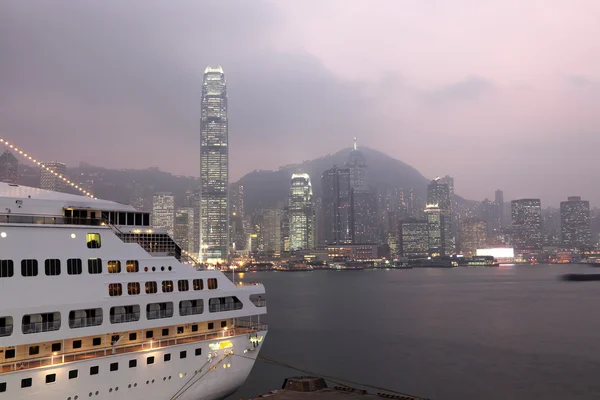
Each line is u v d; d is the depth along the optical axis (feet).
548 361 254.47
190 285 131.85
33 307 103.71
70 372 108.06
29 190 126.93
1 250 102.32
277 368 238.07
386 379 219.61
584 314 461.78
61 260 110.01
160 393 122.72
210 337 134.82
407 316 451.12
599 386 208.64
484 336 334.24
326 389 149.69
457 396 195.83
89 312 112.98
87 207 123.24
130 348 118.42
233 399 188.85
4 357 104.12
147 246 132.87
